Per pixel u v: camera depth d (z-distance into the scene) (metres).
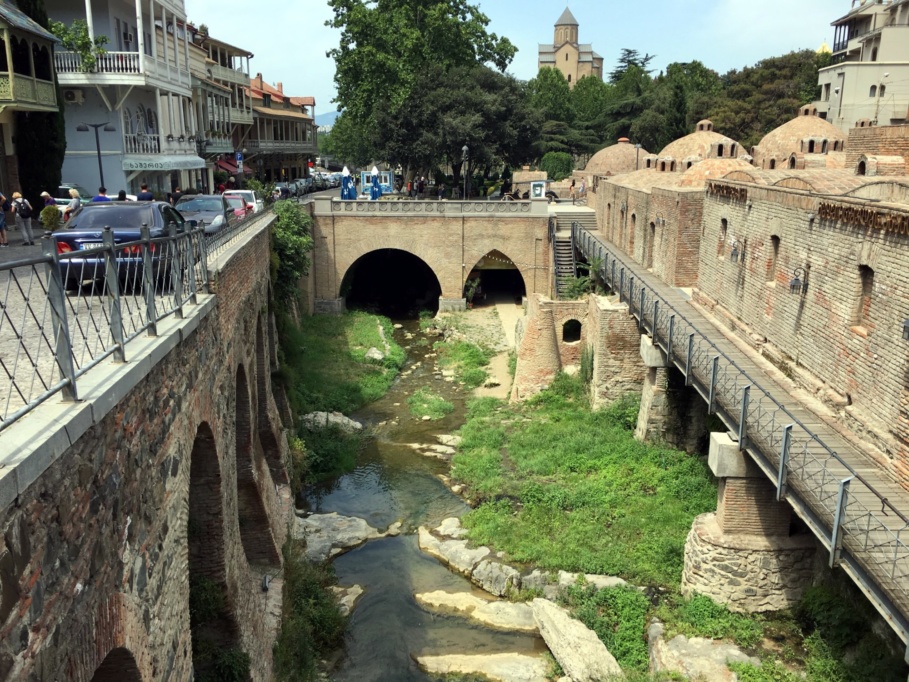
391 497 21.77
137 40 36.06
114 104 32.41
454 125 50.69
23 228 19.27
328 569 17.80
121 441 6.55
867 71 53.66
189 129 43.03
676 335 20.89
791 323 17.61
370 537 19.58
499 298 44.88
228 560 12.04
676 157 41.03
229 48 60.50
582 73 125.00
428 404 28.98
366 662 14.75
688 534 16.52
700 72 89.06
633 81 80.75
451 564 18.19
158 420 7.82
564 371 28.88
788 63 67.31
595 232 42.50
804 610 14.45
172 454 8.38
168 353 8.33
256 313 19.02
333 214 40.72
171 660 7.96
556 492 20.30
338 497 21.80
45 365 7.54
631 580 16.50
